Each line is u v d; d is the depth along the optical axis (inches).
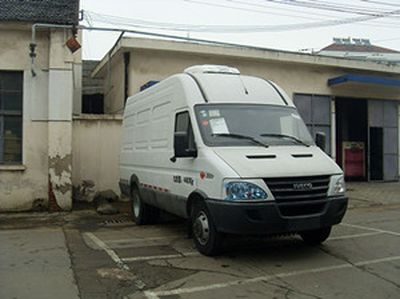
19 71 513.3
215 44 647.1
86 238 370.0
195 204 310.8
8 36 509.4
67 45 508.4
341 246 325.1
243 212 267.6
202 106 320.5
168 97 362.6
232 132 310.3
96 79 832.3
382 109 809.5
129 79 622.5
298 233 297.3
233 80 344.8
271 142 311.3
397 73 788.6
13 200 507.8
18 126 516.7
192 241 351.9
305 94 736.3
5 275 263.4
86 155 569.0
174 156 324.2
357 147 811.4
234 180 271.1
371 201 581.6
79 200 565.0
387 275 255.3
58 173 506.9
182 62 647.1
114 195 573.9
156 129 383.9
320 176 285.0
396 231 380.8
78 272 269.4
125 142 478.0
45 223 444.8
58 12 509.0
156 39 615.8
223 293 230.1
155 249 326.6
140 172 420.2
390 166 815.7
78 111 713.0
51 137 506.3
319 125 747.4
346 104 815.1
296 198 275.9
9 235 383.9
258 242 336.8
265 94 343.9
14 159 516.4
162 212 432.1
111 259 299.1
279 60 695.7
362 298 219.1
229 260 290.2
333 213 285.3
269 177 272.1
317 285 239.1
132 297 226.8
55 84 508.1
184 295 228.4
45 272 269.4
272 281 247.0
